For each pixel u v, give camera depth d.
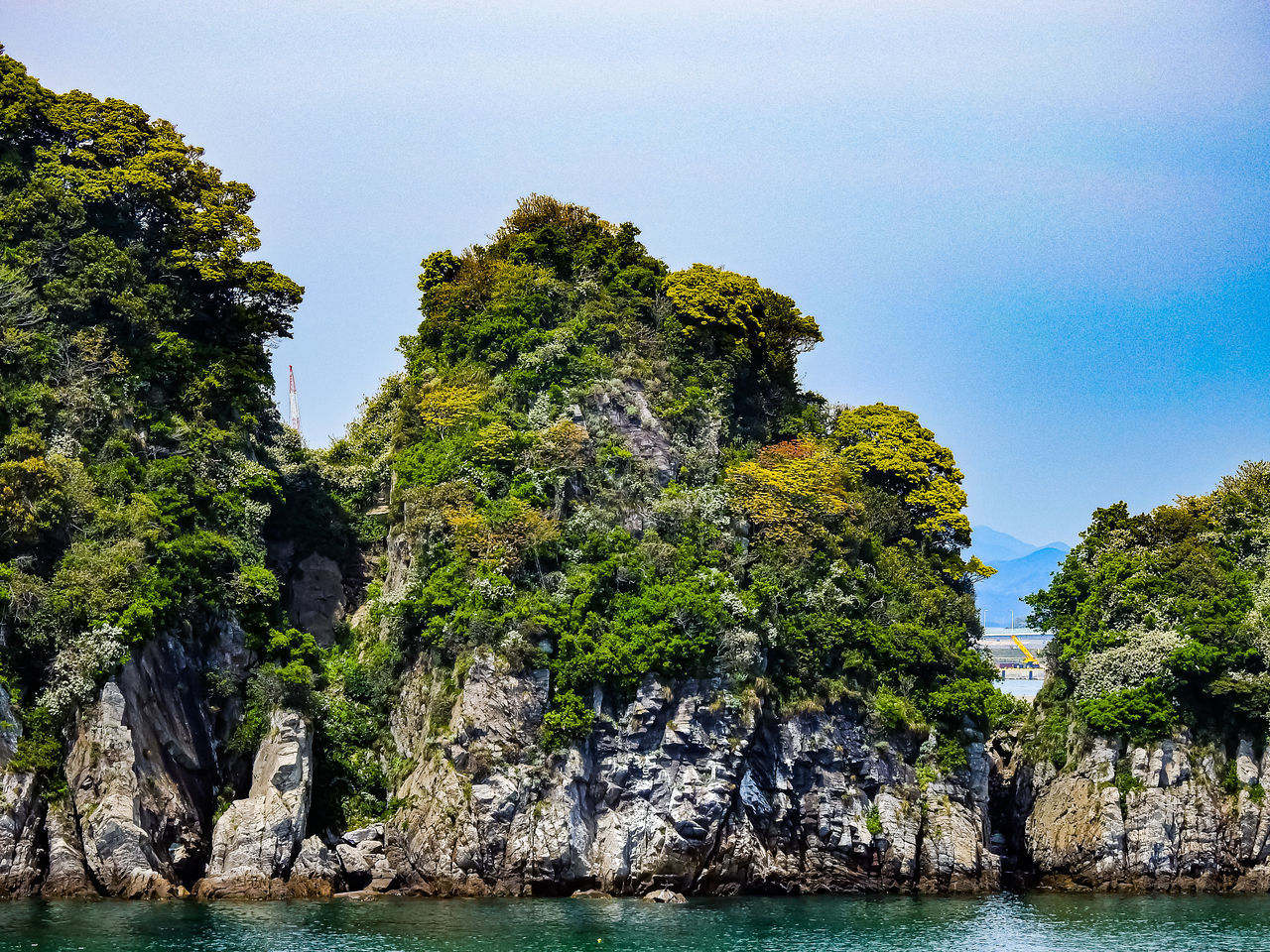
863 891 130.38
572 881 120.06
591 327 149.00
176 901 108.19
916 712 138.12
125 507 120.44
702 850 122.69
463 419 140.62
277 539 144.00
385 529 149.75
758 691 128.88
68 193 132.12
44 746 108.31
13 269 128.50
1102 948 105.75
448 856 118.12
